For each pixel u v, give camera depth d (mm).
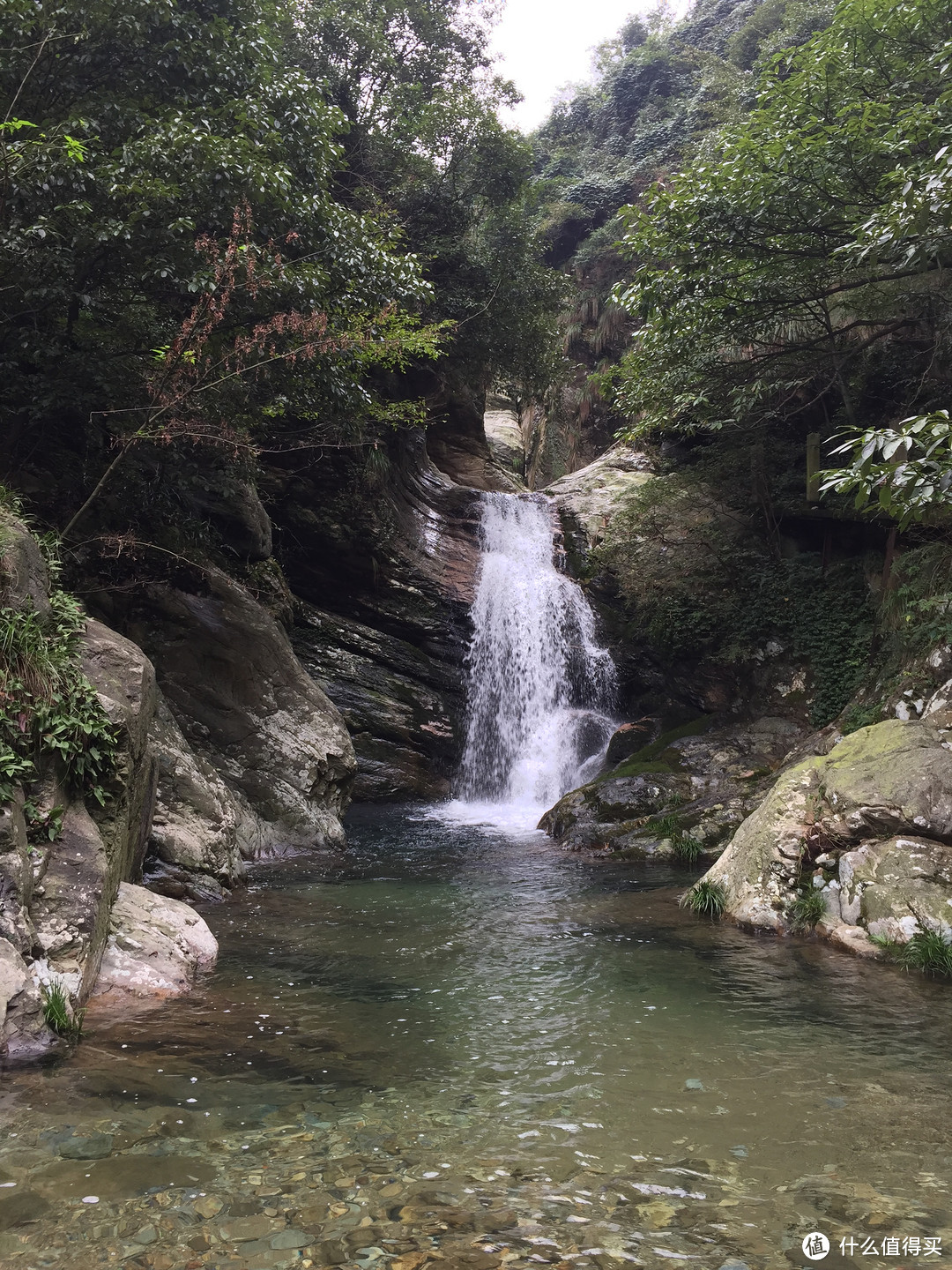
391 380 20125
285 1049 4523
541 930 7383
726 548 16719
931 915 6512
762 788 11836
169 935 6047
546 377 23562
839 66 12344
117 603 10289
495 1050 4605
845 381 15945
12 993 4309
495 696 18578
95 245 8539
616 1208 2977
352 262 10242
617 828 11750
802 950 6773
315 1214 2906
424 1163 3289
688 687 16188
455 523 20688
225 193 8867
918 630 11594
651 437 22375
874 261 11180
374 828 13484
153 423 8906
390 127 19938
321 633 17188
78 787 5727
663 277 13250
